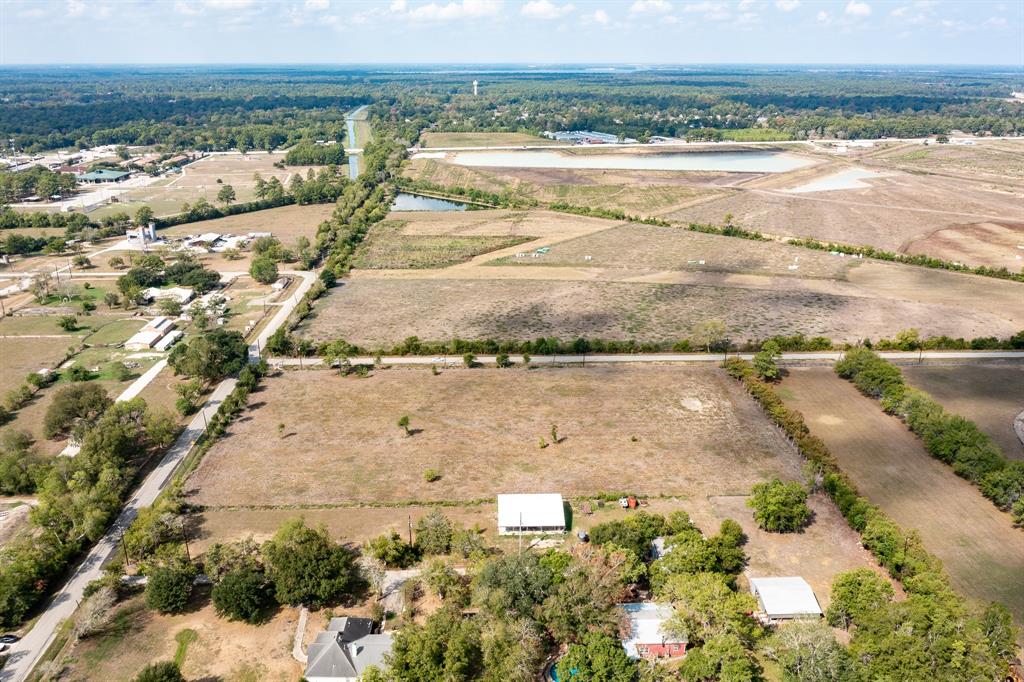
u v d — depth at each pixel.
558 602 85.69
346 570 93.75
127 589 95.94
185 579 93.00
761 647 82.94
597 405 147.62
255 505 114.19
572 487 118.94
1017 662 81.31
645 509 112.88
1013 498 110.38
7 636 87.50
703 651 81.12
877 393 149.88
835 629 87.75
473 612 91.19
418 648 80.12
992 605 83.81
